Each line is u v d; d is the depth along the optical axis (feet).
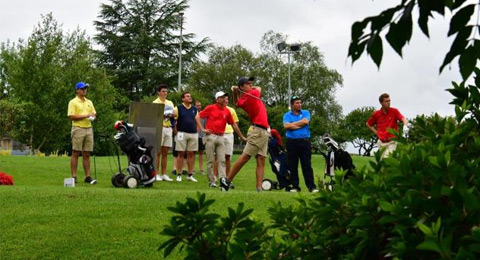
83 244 23.77
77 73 151.23
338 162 44.50
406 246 8.50
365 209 9.53
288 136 43.70
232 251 10.52
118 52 209.36
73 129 46.57
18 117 143.33
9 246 23.40
